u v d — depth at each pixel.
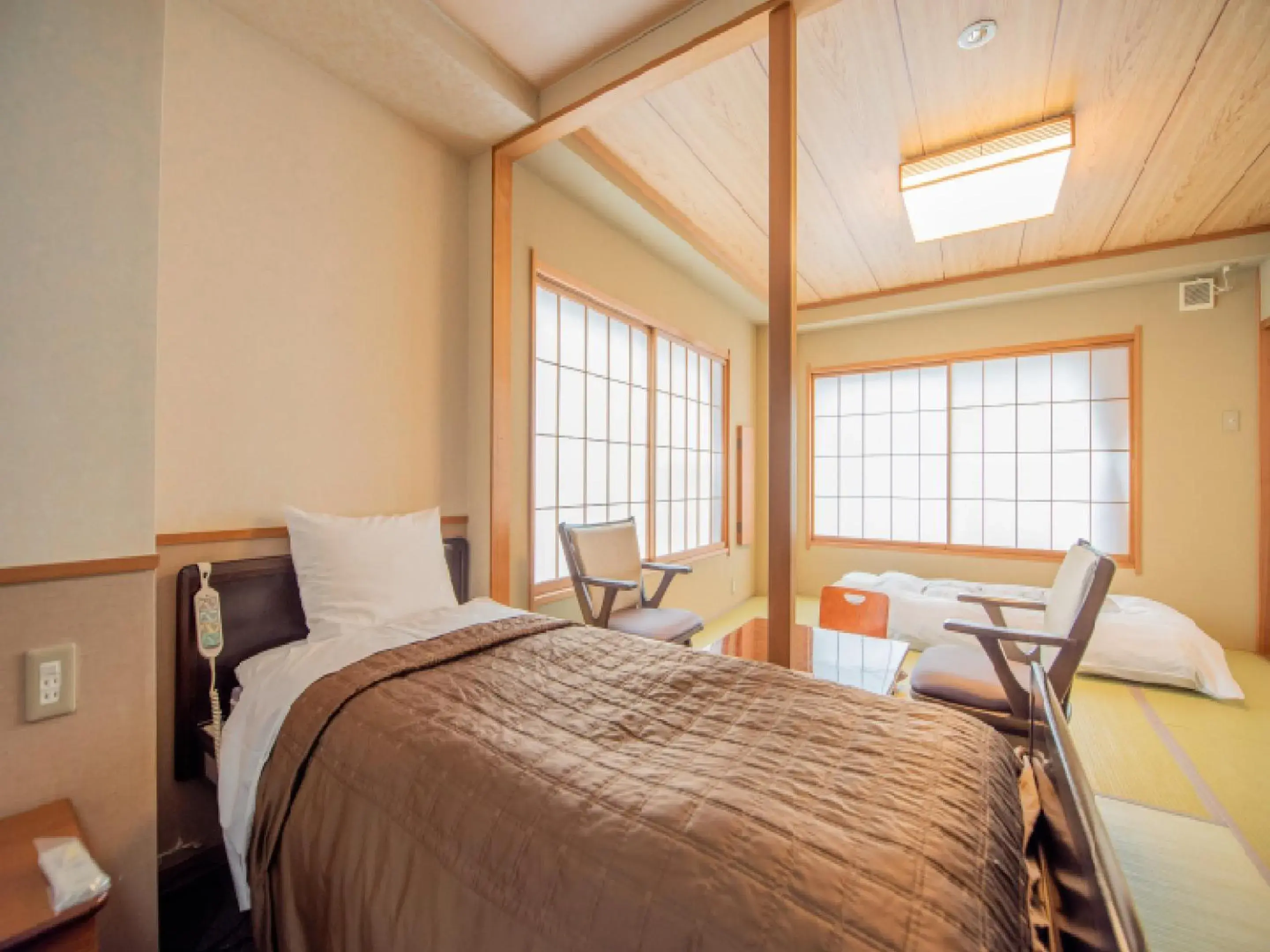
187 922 1.43
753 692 1.33
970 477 4.52
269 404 1.76
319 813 1.12
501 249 2.39
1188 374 3.72
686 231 3.44
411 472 2.20
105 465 1.14
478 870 0.88
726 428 4.74
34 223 1.06
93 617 1.12
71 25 1.11
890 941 0.63
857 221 3.26
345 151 1.97
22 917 0.78
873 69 2.04
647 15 1.84
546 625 1.77
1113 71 2.04
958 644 3.38
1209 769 2.15
